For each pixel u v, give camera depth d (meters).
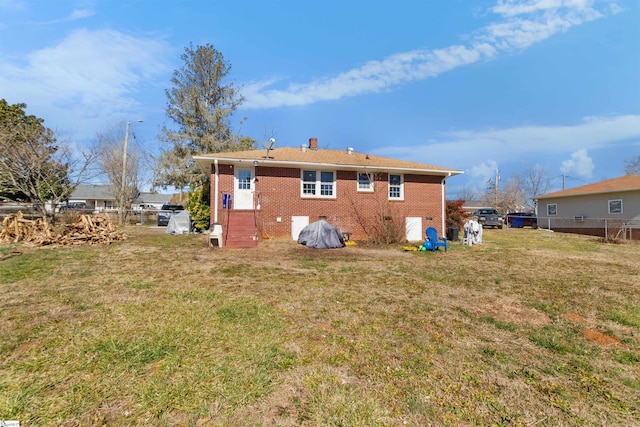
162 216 21.08
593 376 2.76
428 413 2.19
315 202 13.98
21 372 2.60
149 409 2.17
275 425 2.03
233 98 26.53
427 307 4.60
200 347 3.11
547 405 2.32
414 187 15.50
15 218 11.70
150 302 4.54
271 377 2.60
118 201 23.86
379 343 3.32
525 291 5.70
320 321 3.93
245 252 9.90
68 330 3.48
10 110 20.31
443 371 2.78
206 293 5.06
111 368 2.68
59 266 7.09
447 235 15.62
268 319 3.93
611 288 5.99
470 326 3.89
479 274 7.12
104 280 5.86
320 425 2.04
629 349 3.34
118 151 23.80
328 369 2.76
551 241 15.79
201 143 24.86
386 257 9.58
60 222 13.30
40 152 15.25
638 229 17.39
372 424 2.06
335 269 7.38
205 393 2.36
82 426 2.00
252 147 28.02
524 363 2.97
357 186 14.63
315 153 15.84
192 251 9.87
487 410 2.24
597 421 2.16
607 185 21.12
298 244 12.08
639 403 2.38
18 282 5.63
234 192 13.10
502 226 25.97
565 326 3.97
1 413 2.09
